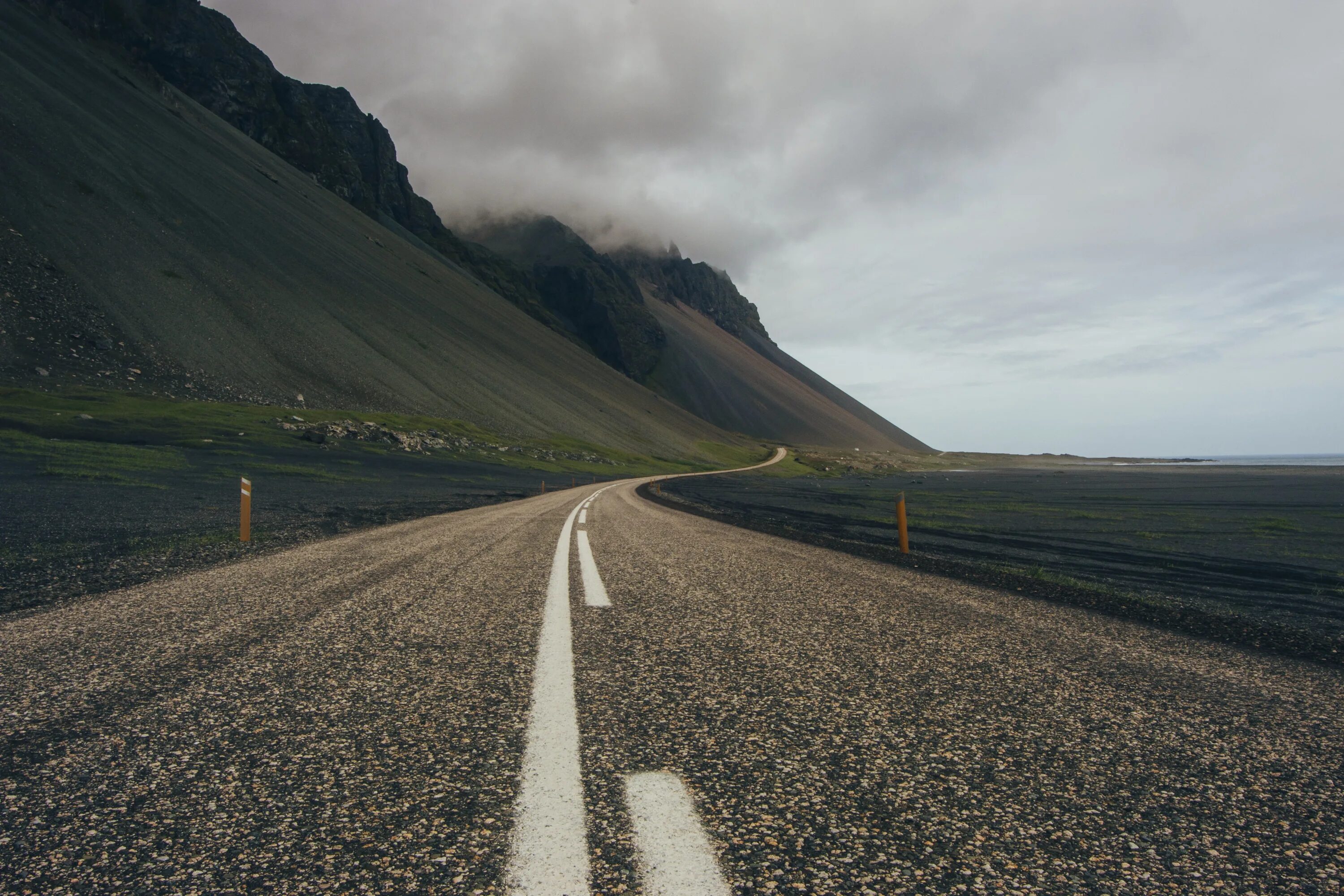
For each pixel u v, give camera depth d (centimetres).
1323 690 312
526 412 10050
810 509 2431
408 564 663
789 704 262
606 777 189
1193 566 1087
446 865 142
